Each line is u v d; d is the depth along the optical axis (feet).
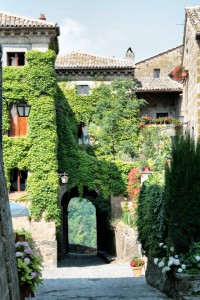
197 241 40.09
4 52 101.60
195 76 90.68
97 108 130.82
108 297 42.27
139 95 139.03
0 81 29.78
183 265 38.70
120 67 132.87
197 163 40.06
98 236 145.07
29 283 32.24
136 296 42.98
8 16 103.55
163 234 46.75
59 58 138.51
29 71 101.19
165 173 41.70
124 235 100.53
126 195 115.24
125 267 89.25
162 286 45.98
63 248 135.64
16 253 32.99
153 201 49.60
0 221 25.62
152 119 131.85
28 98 101.09
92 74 133.28
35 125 101.40
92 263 107.86
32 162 101.14
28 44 102.06
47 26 100.42
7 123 100.58
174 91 133.28
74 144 115.96
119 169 115.96
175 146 40.78
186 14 98.68
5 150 100.58
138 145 129.08
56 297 42.37
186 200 39.63
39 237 100.07
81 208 302.04
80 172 114.42
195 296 37.58
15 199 100.94
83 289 49.57
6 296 24.90
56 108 115.96
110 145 129.29
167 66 161.48
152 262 52.42
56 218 101.04
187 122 100.99
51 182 101.19
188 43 101.65
